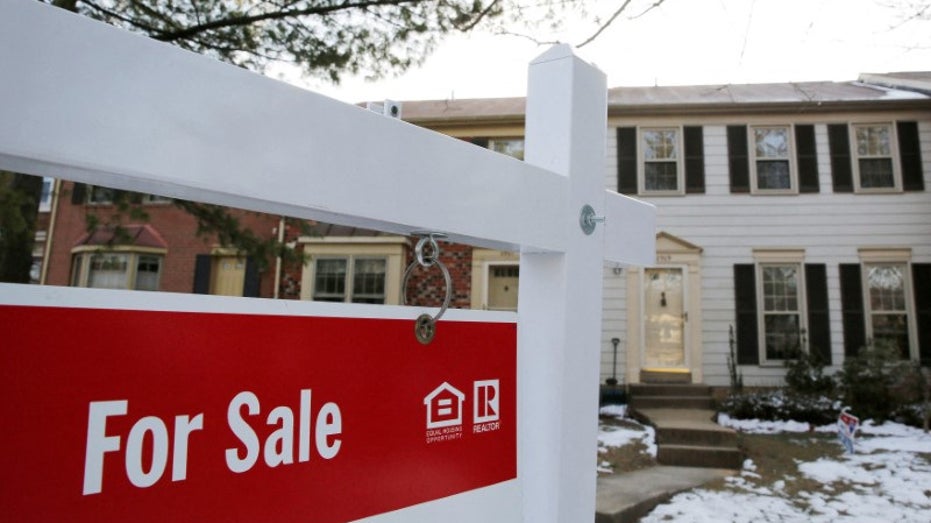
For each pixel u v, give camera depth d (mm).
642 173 10789
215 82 662
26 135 542
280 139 704
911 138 10367
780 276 10445
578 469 1118
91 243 10758
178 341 649
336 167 752
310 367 751
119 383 606
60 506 562
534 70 1258
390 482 820
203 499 648
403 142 833
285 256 5988
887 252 10156
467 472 933
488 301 10703
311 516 730
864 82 12180
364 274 10961
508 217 991
